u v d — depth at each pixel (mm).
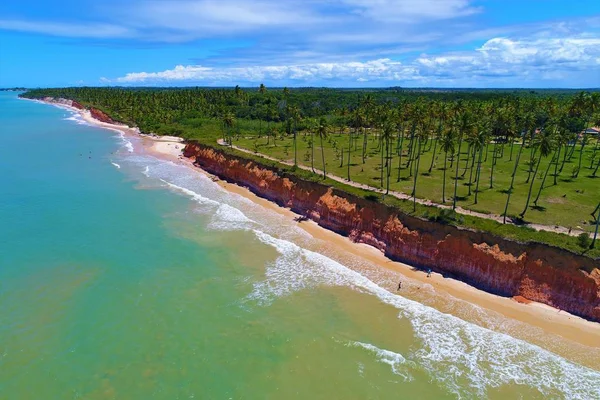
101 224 62375
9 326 37969
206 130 148375
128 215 66375
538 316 39469
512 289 42906
